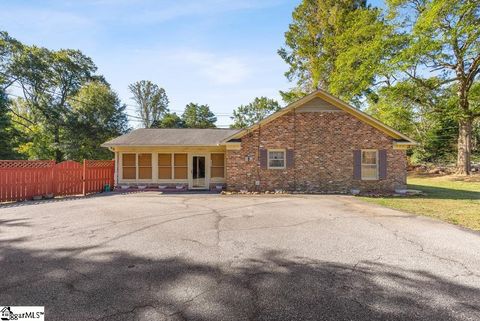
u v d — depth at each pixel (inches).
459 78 899.4
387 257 193.2
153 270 169.5
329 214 351.9
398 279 156.9
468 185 752.3
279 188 613.3
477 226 284.8
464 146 948.6
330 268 173.2
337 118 607.5
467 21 772.0
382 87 997.2
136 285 148.7
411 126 1136.8
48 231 265.0
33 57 1221.1
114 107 1435.8
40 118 1302.9
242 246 217.9
